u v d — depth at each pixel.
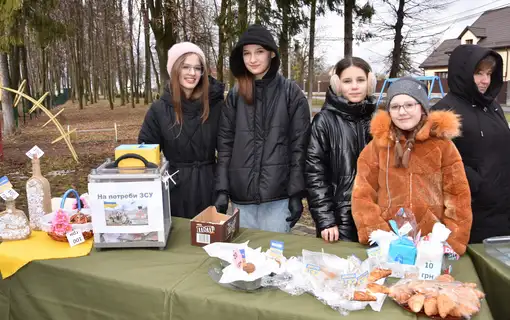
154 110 2.50
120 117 20.00
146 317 1.48
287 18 11.20
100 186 1.73
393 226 1.61
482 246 1.76
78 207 2.04
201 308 1.39
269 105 2.31
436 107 2.29
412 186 1.70
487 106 2.25
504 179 2.20
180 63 2.31
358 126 2.11
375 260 1.56
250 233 2.03
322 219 2.00
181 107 2.43
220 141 2.42
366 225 1.76
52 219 1.91
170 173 2.51
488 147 2.17
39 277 1.69
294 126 2.31
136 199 1.74
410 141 1.67
